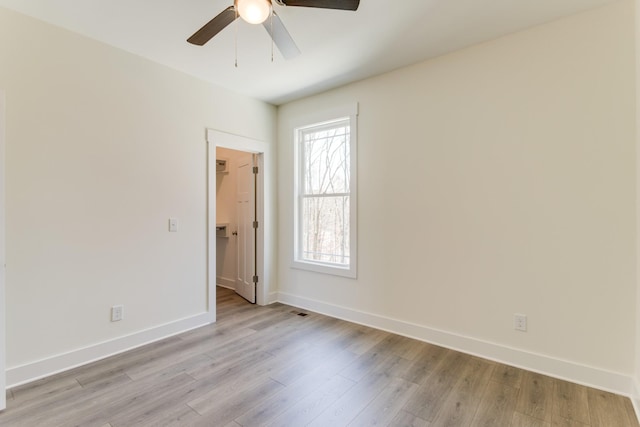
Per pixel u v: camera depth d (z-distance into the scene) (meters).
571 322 2.35
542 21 2.42
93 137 2.64
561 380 2.35
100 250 2.69
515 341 2.57
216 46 2.77
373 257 3.39
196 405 2.04
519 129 2.56
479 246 2.74
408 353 2.79
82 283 2.59
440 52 2.88
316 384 2.29
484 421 1.90
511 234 2.59
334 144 3.86
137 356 2.72
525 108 2.53
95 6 2.22
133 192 2.90
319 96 3.85
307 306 4.00
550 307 2.43
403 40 2.68
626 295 2.17
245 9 1.85
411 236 3.12
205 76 3.36
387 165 3.29
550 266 2.43
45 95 2.40
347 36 2.61
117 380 2.34
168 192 3.15
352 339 3.08
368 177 3.42
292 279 4.18
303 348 2.89
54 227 2.45
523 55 2.54
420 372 2.46
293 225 4.15
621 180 2.19
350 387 2.25
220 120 3.61
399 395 2.16
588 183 2.29
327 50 2.83
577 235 2.33
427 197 3.03
